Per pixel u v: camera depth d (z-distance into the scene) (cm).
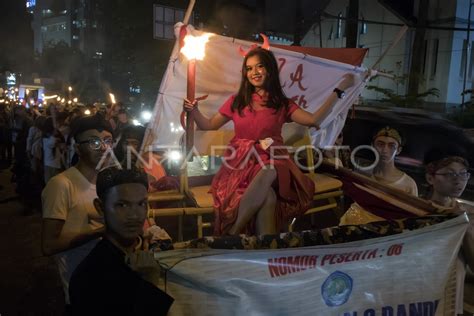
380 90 2178
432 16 2514
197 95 326
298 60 341
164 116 320
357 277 203
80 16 7612
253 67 272
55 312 414
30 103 1947
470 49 2483
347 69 352
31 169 812
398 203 277
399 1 2755
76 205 262
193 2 278
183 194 307
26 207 766
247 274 188
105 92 3400
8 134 1346
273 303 191
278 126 277
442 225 214
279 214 265
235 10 1459
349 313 202
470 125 1720
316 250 197
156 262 175
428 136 961
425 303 213
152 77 2377
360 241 204
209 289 185
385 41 2766
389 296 208
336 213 363
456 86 2484
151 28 2389
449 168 293
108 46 2814
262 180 253
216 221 270
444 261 215
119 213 178
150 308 169
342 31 3052
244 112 277
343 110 369
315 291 196
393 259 208
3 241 613
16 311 416
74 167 272
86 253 268
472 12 2441
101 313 166
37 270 511
